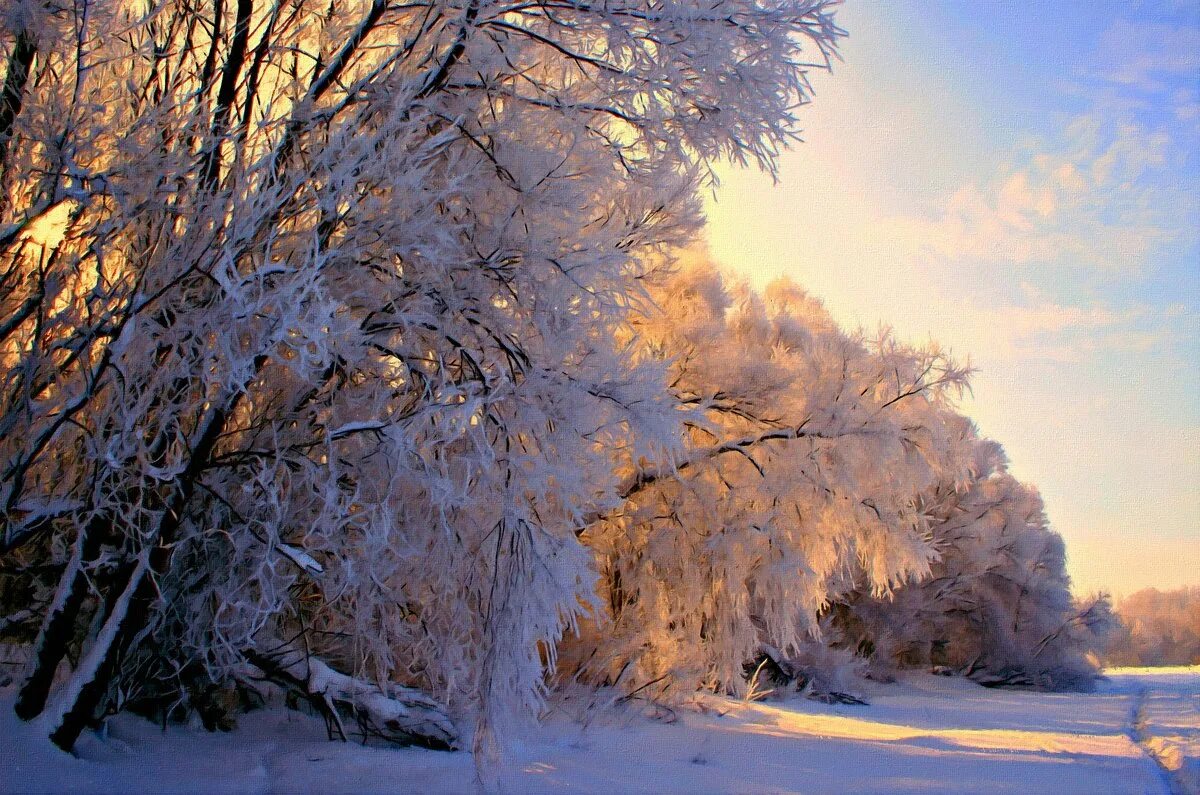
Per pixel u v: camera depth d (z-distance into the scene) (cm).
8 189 477
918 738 856
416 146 525
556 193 534
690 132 571
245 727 571
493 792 470
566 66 585
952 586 2238
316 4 575
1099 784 632
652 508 884
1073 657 2341
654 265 812
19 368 470
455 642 554
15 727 432
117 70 516
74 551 462
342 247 482
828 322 1236
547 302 524
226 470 522
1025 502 2505
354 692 550
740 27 541
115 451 439
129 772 434
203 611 517
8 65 476
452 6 519
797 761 646
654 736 712
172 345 467
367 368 532
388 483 528
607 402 542
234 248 449
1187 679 2830
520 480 519
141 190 468
